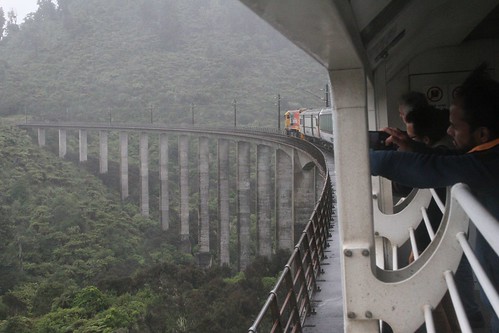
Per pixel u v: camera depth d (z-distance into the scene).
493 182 2.11
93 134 104.25
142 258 56.44
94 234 58.03
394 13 2.80
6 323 29.14
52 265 50.56
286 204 42.44
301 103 139.25
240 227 48.38
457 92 2.29
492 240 1.34
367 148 2.49
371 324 2.63
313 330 6.54
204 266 55.16
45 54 167.12
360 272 2.61
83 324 26.39
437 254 2.55
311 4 1.56
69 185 76.50
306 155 34.12
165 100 137.88
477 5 4.02
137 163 91.56
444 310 3.44
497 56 5.55
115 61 160.12
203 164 58.41
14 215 61.06
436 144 3.51
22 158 80.75
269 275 29.97
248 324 20.28
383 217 4.52
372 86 4.71
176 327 22.95
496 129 2.20
